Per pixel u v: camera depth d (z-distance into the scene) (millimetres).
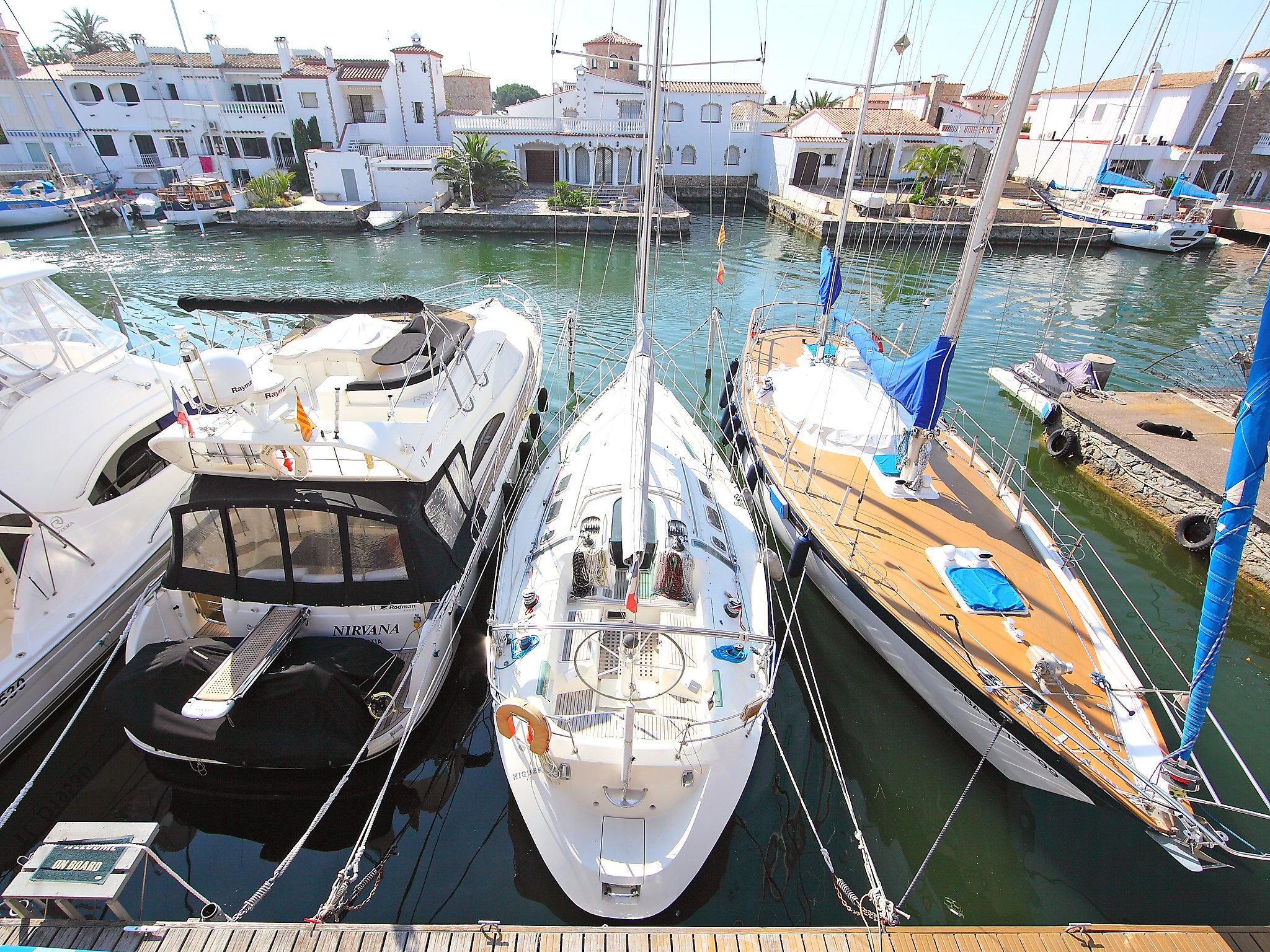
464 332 8625
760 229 32062
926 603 6574
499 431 8867
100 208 30984
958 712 6148
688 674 5793
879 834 5648
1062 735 5336
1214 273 25703
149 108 34219
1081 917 5059
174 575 5988
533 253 26219
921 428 7652
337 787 5336
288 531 5828
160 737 5258
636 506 5293
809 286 21641
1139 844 5586
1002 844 5590
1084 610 6531
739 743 5141
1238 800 5938
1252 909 5102
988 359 15977
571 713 5430
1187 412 11773
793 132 37750
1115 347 16938
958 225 28812
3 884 5020
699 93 37375
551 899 4977
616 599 6250
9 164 33781
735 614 6027
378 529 5906
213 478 5902
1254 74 35219
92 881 3939
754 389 10781
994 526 7719
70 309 8156
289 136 35719
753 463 9297
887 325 17703
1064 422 12258
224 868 5176
